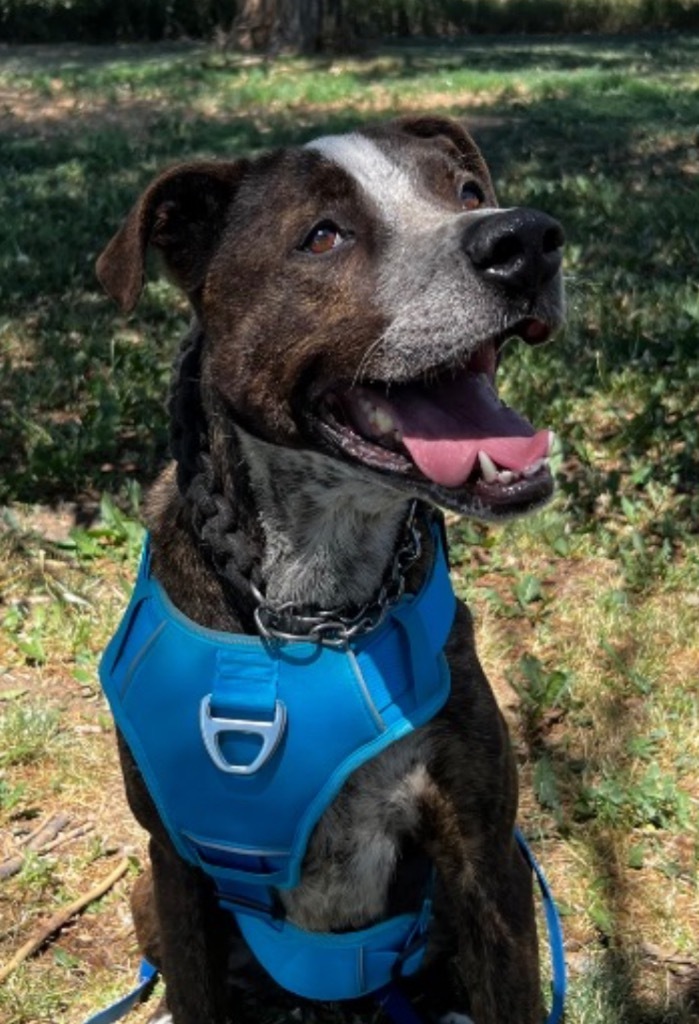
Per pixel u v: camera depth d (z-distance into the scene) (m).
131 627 0.76
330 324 0.71
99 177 3.01
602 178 2.74
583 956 0.89
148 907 0.83
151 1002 0.88
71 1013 0.86
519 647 1.18
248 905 0.77
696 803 0.99
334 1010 0.87
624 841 0.96
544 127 3.53
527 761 1.05
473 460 0.68
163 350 1.82
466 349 0.69
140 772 0.75
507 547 1.32
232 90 4.43
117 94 4.43
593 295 1.93
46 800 1.03
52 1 6.27
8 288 2.12
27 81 4.70
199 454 0.74
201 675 0.72
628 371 1.64
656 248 2.21
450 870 0.75
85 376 1.75
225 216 0.76
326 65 5.00
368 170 0.74
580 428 1.52
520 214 0.67
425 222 0.71
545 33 6.53
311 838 0.75
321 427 0.72
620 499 1.38
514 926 0.74
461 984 0.88
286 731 0.71
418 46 5.77
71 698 1.14
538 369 1.66
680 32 6.43
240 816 0.72
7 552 1.32
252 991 0.90
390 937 0.79
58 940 0.91
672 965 0.87
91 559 1.33
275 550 0.72
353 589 0.72
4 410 1.66
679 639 1.17
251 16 5.41
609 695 1.10
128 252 0.76
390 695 0.71
